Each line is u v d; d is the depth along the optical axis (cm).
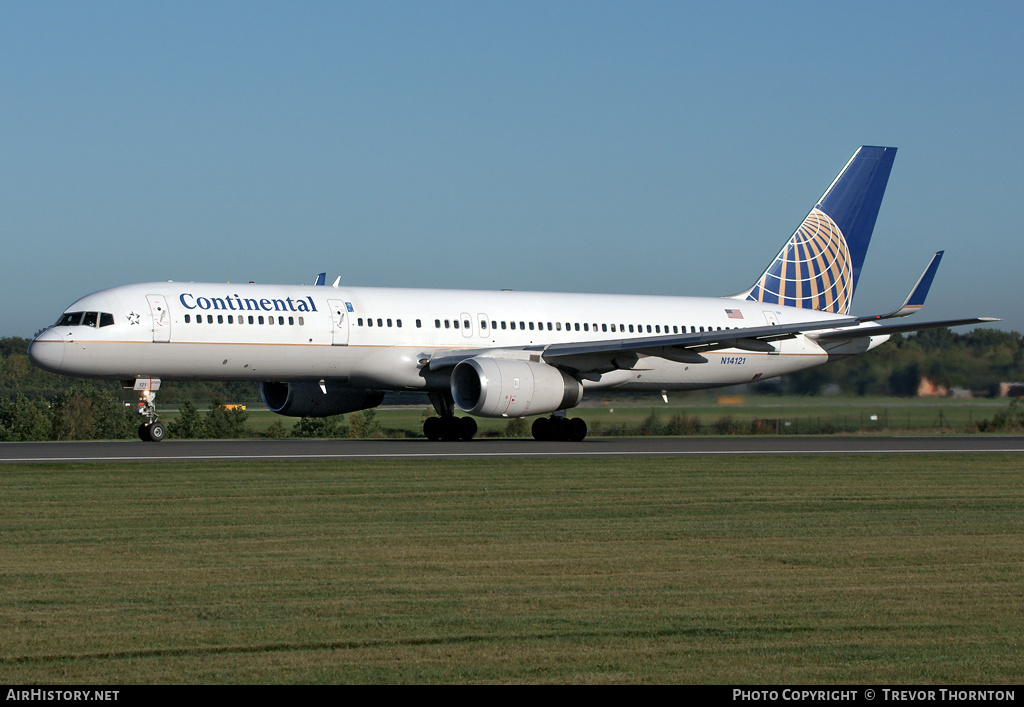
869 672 2466
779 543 4091
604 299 11475
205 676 2422
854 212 12888
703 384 11981
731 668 2491
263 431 18025
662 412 13938
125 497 5338
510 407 9281
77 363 8869
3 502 5144
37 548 3906
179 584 3319
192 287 9431
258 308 9444
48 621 2869
